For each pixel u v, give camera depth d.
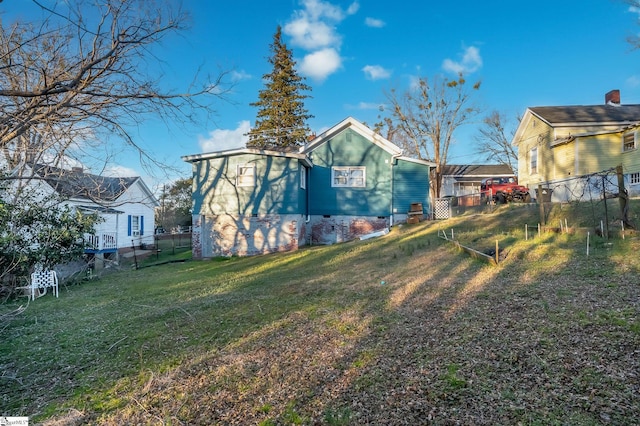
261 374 3.98
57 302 9.23
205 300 7.78
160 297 8.62
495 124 36.00
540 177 21.69
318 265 11.07
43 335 6.14
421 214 17.70
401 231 15.82
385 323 5.24
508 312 4.95
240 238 15.93
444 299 5.99
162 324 6.18
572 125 19.62
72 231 12.23
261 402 3.41
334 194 18.33
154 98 5.36
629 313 4.27
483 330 4.47
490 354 3.82
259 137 33.09
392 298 6.46
